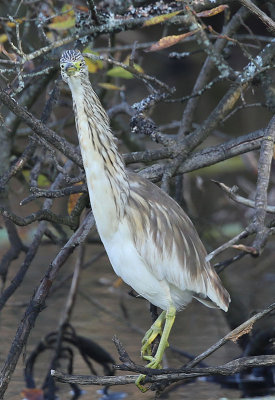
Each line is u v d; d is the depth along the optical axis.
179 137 10.55
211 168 20.14
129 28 9.02
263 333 11.14
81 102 7.84
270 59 9.19
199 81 10.62
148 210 8.08
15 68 9.16
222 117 9.23
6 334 12.32
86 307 14.20
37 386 10.96
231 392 10.92
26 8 12.57
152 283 8.04
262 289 14.48
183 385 11.24
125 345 12.03
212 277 8.46
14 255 10.85
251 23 22.17
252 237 16.39
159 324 8.17
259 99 23.36
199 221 12.58
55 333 11.63
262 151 7.38
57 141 8.30
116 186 7.93
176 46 24.38
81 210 8.90
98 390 11.02
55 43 8.62
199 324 13.28
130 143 14.07
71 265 16.55
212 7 8.58
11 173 9.12
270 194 14.89
